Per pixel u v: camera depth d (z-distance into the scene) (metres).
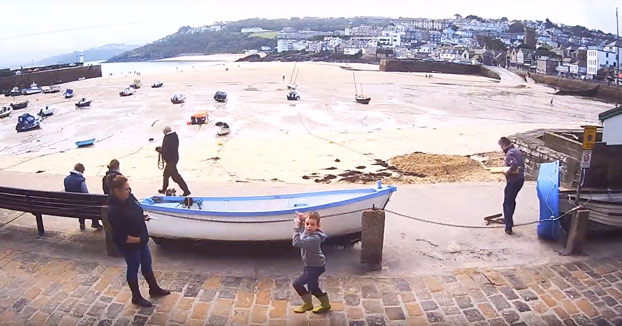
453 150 21.53
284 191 11.56
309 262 5.63
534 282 6.61
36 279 6.66
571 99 68.25
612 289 6.43
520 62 139.25
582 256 7.44
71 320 5.66
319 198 8.23
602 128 12.52
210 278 6.72
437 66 123.62
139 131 40.22
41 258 7.32
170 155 10.38
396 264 7.17
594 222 7.98
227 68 117.69
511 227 8.37
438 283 6.57
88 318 5.70
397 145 23.19
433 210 9.74
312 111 51.16
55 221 9.05
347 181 14.95
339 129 39.75
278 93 68.38
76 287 6.44
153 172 17.31
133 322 5.62
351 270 6.95
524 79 101.75
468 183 11.98
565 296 6.25
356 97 59.75
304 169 17.77
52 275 6.77
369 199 7.51
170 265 7.14
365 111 51.50
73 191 8.20
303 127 41.16
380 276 6.76
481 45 196.62
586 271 6.94
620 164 10.61
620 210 7.93
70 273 6.83
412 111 52.06
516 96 70.25
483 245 7.91
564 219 8.01
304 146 23.66
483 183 12.01
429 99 64.19
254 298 6.19
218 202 8.15
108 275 6.77
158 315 5.77
